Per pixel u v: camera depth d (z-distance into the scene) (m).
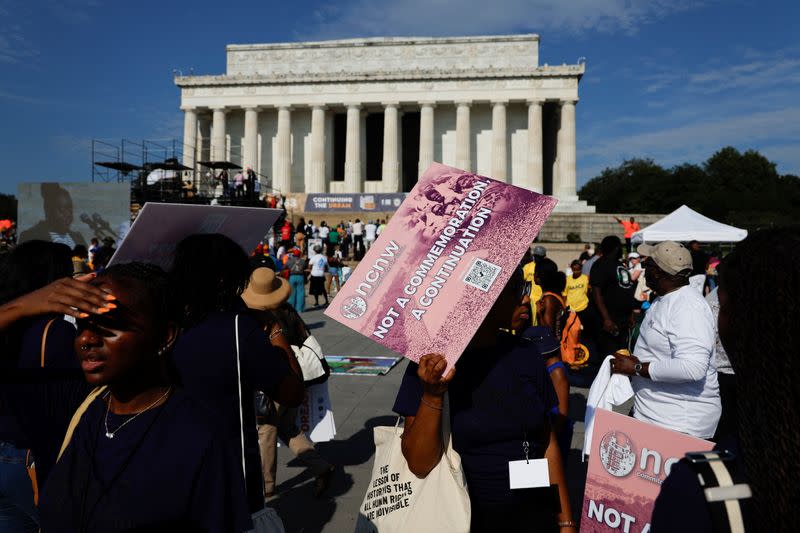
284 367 3.51
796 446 1.28
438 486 2.87
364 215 51.09
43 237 24.11
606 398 5.10
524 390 3.05
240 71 64.19
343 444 7.68
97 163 40.94
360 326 2.86
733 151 97.25
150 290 2.08
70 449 2.13
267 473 5.87
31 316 2.00
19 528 3.32
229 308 3.57
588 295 12.77
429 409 2.76
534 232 2.92
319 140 61.81
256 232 4.52
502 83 59.59
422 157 60.09
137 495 1.99
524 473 2.97
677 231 19.25
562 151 58.97
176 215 3.76
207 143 65.94
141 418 2.10
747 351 1.41
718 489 1.44
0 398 2.52
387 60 62.41
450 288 2.86
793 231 1.45
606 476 3.49
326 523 5.43
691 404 4.46
